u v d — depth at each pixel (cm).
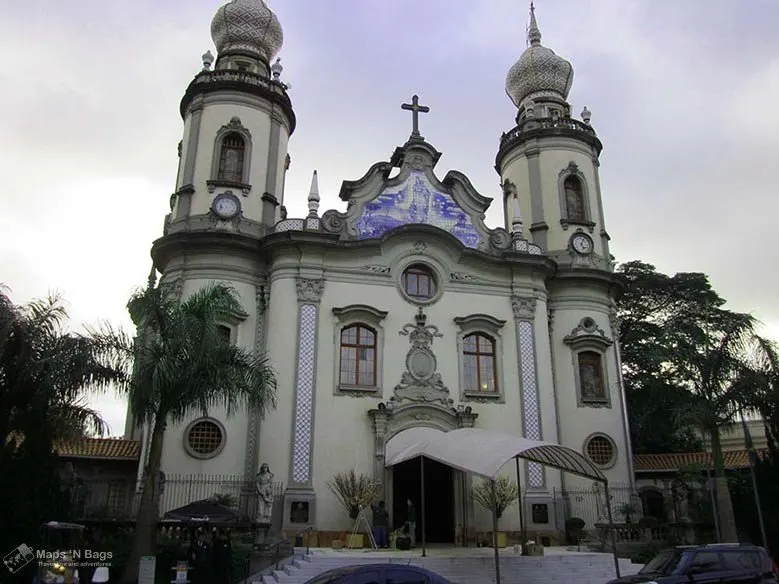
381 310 2698
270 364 2545
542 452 1988
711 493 2242
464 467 1841
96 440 2631
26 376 1606
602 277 3067
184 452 2419
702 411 2164
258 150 2941
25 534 1592
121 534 2028
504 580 1973
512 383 2777
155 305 1783
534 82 3628
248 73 3059
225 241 2658
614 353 3041
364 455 2523
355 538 2289
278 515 2367
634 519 2716
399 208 2878
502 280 2908
